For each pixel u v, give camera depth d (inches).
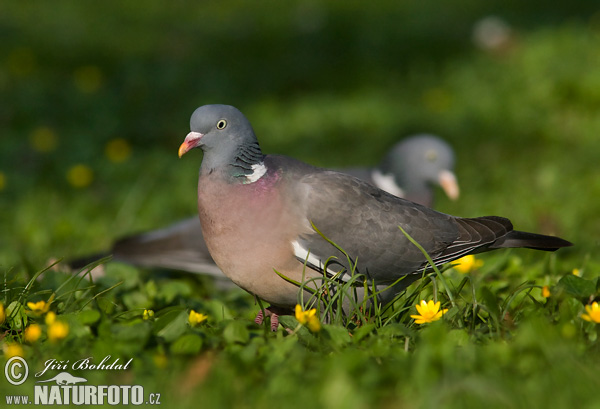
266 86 840.9
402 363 229.6
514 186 556.1
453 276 335.6
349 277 308.0
